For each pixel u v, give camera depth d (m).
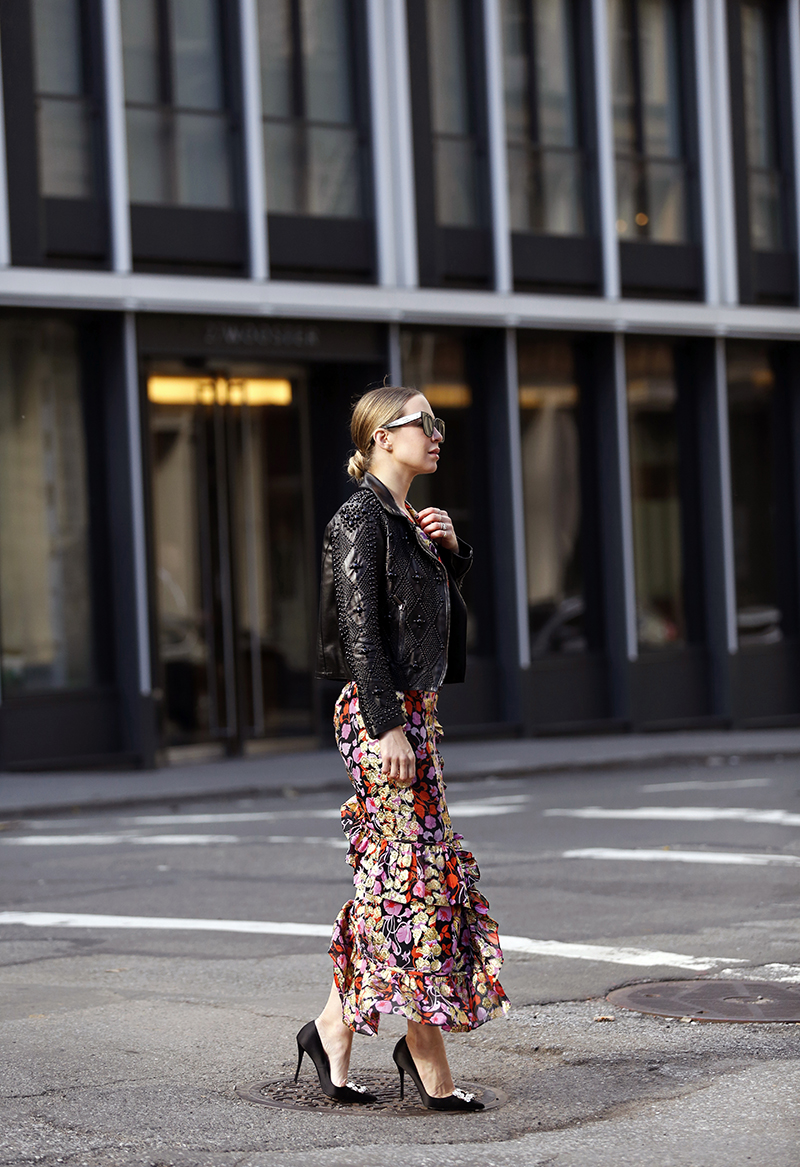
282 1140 5.30
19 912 10.14
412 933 5.49
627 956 8.30
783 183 27.11
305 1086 5.95
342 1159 5.09
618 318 24.36
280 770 19.84
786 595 27.08
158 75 21.02
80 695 20.50
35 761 20.05
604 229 24.66
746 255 26.30
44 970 8.23
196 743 21.47
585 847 12.56
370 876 5.57
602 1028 6.80
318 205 22.20
